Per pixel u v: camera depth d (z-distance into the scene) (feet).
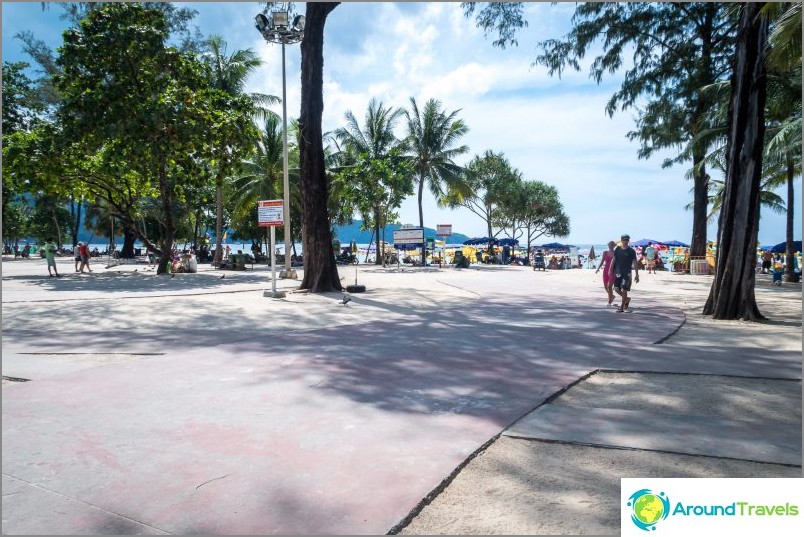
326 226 56.24
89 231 219.41
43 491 10.18
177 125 77.61
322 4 53.98
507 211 185.47
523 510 9.51
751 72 37.60
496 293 55.47
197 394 17.01
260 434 13.32
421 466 11.25
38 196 174.09
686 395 17.02
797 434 13.16
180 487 10.34
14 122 113.70
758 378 19.11
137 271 96.68
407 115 134.92
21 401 16.22
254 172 128.77
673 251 132.26
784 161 79.71
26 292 54.24
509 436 13.24
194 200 115.24
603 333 29.58
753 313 36.63
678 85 86.63
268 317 36.96
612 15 77.77
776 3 31.22
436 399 16.46
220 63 108.58
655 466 11.29
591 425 13.94
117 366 21.17
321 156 55.93
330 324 33.71
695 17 83.10
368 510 9.36
